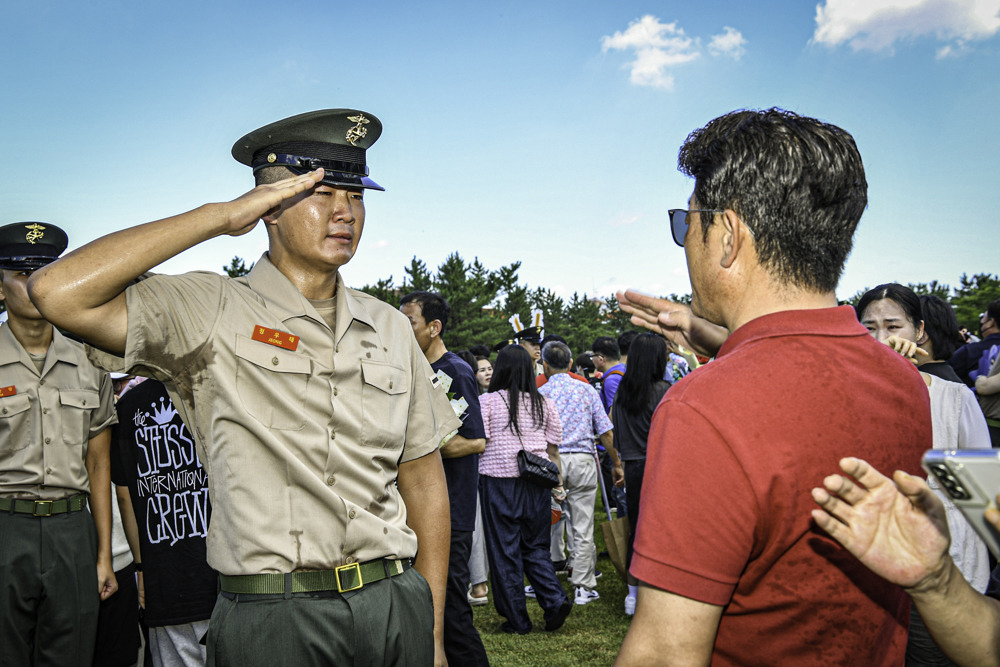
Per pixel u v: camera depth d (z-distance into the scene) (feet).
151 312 5.25
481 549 18.13
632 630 3.34
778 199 3.55
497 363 16.25
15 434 10.07
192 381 5.58
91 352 5.41
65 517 10.23
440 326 12.91
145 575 8.95
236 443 5.43
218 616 5.41
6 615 9.75
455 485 11.59
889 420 3.47
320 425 5.66
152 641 9.38
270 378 5.57
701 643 3.21
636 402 15.12
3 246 10.36
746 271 3.73
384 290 157.48
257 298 5.84
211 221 5.25
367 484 5.84
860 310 9.07
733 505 3.18
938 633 3.36
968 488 2.39
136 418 8.95
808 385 3.33
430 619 6.14
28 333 10.44
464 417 11.53
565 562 20.84
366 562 5.66
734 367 3.42
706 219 3.83
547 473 15.29
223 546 5.42
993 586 4.26
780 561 3.33
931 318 9.50
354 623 5.41
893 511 3.00
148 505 8.92
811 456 3.22
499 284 194.18
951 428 7.54
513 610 15.43
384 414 6.09
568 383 18.37
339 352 5.93
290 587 5.30
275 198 5.56
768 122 3.69
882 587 3.45
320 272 6.18
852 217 3.63
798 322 3.54
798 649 3.38
